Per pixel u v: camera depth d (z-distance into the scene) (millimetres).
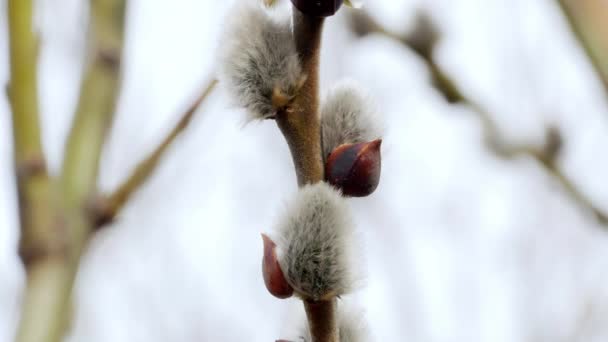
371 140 294
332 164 290
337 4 283
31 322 325
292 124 289
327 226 282
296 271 282
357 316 296
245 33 289
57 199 338
